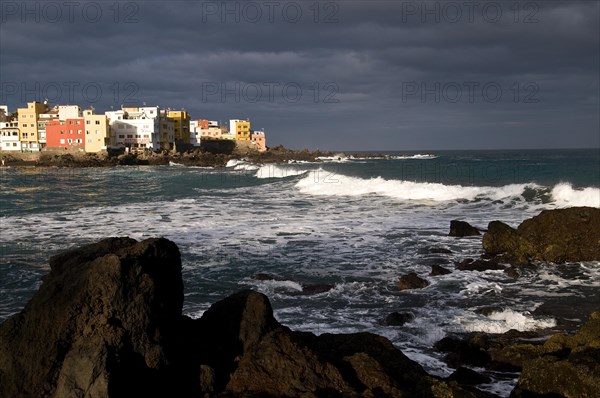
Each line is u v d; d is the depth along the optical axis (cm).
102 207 3170
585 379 706
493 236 1794
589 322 923
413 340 1041
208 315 810
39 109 10775
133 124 10844
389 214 2641
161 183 5312
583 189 2909
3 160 9288
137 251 664
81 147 10169
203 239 2083
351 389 679
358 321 1152
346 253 1820
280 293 1371
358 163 9719
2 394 611
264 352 709
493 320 1144
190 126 13188
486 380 845
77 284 641
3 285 1474
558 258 1653
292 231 2227
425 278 1492
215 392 684
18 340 644
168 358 646
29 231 2303
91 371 569
